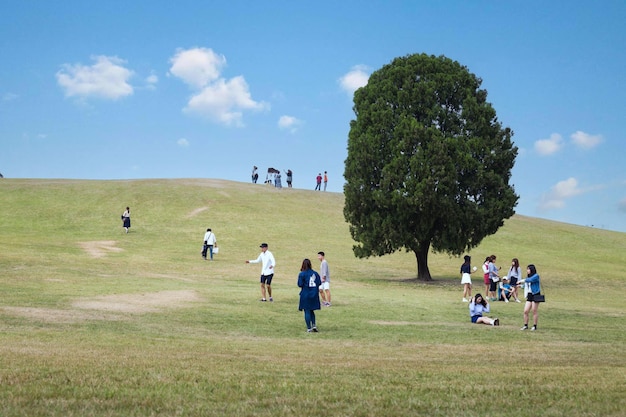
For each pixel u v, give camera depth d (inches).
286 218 2546.8
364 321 859.4
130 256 1708.9
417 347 633.6
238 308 930.7
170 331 701.9
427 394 370.9
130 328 703.1
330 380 408.5
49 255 1553.9
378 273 1738.4
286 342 649.0
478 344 671.1
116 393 351.3
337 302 1074.1
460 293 1378.0
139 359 478.3
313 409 327.0
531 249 2379.4
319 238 2251.5
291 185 3405.5
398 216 1561.3
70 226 2265.0
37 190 2815.0
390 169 1547.7
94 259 1567.4
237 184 3371.1
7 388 352.2
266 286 1143.0
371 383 401.4
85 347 541.0
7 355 468.8
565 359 566.6
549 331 818.2
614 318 1009.5
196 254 1852.9
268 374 424.5
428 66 1609.3
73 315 768.3
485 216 1551.4
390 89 1615.4
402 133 1553.9
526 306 835.4
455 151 1537.9
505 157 1595.7
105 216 2428.6
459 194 1556.3
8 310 771.4
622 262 2242.9
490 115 1606.8
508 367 497.4
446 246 1573.6
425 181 1487.5
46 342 560.7
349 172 1636.3
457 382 411.2
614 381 426.3
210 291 1119.6
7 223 2258.9
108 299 934.4
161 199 2736.2
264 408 330.0
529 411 334.0
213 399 346.0
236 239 2153.1
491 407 342.6
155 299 968.9
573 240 2637.8
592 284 1706.4
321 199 3068.4
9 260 1371.8
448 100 1617.9
